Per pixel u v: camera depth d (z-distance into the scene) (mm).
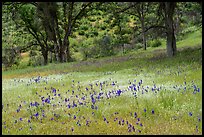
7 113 10898
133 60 36594
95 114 9812
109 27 73000
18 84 21375
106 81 18594
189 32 65500
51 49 59250
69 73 28000
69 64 42656
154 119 8945
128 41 51500
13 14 51531
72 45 72312
